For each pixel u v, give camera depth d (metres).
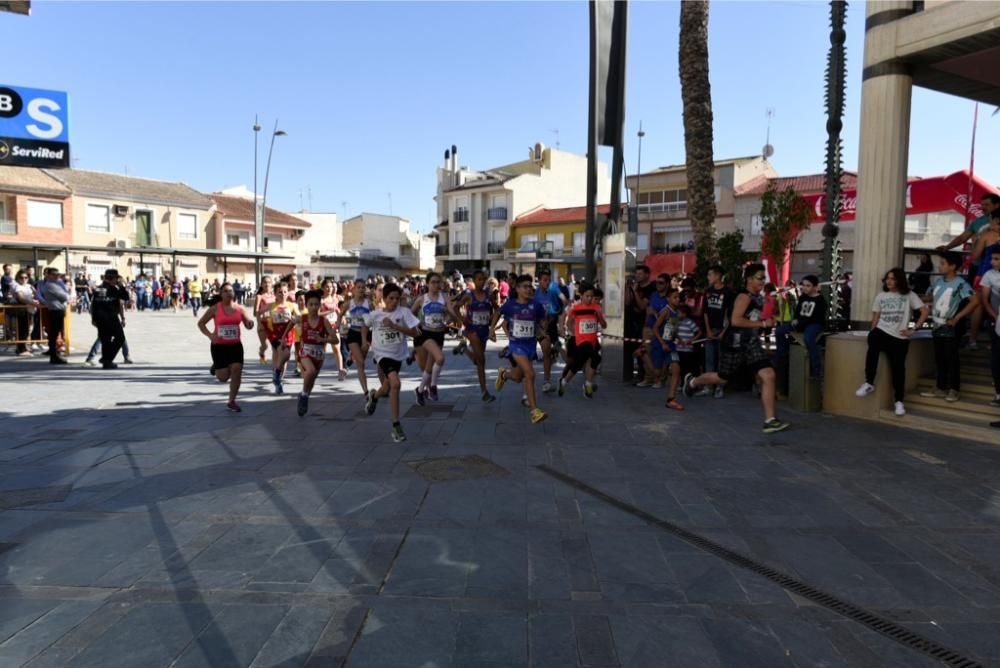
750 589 3.56
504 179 50.25
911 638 3.08
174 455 6.13
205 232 49.78
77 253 41.59
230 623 3.16
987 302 7.12
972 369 8.07
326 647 2.95
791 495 5.09
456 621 3.19
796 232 14.54
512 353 7.74
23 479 5.41
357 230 69.06
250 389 9.85
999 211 8.03
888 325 7.44
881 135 8.23
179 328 21.94
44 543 4.11
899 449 6.45
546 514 4.66
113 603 3.35
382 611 3.28
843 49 8.70
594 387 9.12
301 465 5.82
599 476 5.55
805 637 3.09
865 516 4.66
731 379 7.72
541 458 6.08
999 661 2.91
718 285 9.31
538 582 3.61
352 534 4.27
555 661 2.86
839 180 8.79
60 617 3.21
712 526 4.45
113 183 45.66
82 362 12.91
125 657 2.87
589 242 12.28
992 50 7.87
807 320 8.29
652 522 4.52
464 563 3.84
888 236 8.23
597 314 8.97
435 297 8.63
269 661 2.84
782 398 9.16
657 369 10.05
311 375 7.76
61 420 7.61
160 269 47.12
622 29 11.79
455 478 5.46
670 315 9.02
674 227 41.19
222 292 8.08
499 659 2.87
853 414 7.93
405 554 3.96
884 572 3.78
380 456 6.12
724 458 6.12
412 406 8.55
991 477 5.55
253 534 4.26
